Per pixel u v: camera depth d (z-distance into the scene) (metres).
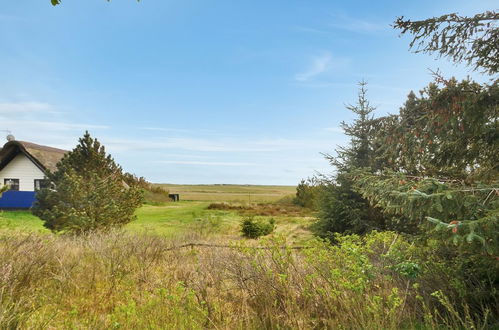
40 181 26.95
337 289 4.11
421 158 5.68
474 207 3.57
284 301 4.20
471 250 3.68
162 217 22.23
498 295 4.09
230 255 5.79
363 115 11.02
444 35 5.09
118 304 4.75
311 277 4.23
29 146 27.16
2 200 25.78
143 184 41.34
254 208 29.45
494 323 3.70
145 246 8.20
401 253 4.55
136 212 25.58
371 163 9.66
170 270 6.61
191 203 37.62
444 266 4.36
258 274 4.76
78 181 12.66
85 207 12.21
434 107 5.04
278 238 5.40
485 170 5.30
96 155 14.51
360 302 3.84
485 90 4.69
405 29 5.22
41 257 6.22
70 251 7.51
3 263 5.35
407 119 5.54
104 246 7.98
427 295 4.21
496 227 3.16
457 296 4.12
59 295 5.20
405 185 4.28
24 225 15.22
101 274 6.20
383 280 4.50
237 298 4.82
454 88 4.84
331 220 10.72
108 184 13.67
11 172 26.75
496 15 4.79
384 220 9.93
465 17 4.93
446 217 3.84
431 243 4.66
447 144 5.48
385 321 3.58
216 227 16.80
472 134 5.09
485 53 5.09
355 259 4.38
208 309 4.29
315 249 5.11
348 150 10.98
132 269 6.56
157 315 4.14
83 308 4.82
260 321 4.08
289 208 29.78
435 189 3.89
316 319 3.96
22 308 4.31
